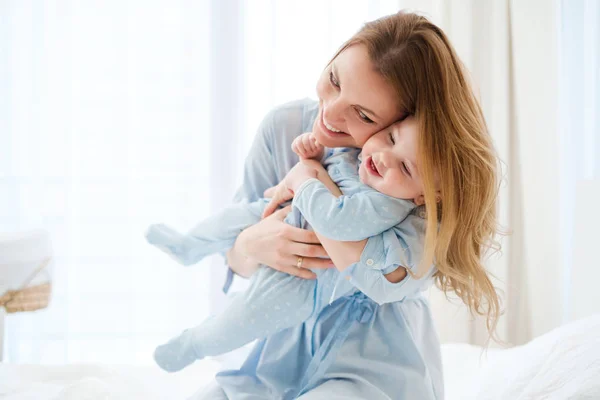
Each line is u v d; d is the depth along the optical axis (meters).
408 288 1.06
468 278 1.08
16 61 2.70
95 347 2.81
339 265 1.07
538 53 2.37
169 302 2.83
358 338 1.16
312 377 1.14
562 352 1.23
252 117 2.78
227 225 1.36
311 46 2.75
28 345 2.72
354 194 1.09
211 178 2.78
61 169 2.73
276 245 1.16
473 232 1.08
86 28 2.75
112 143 2.78
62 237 2.74
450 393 1.54
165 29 2.79
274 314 1.15
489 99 2.52
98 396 1.37
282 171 1.41
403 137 1.04
